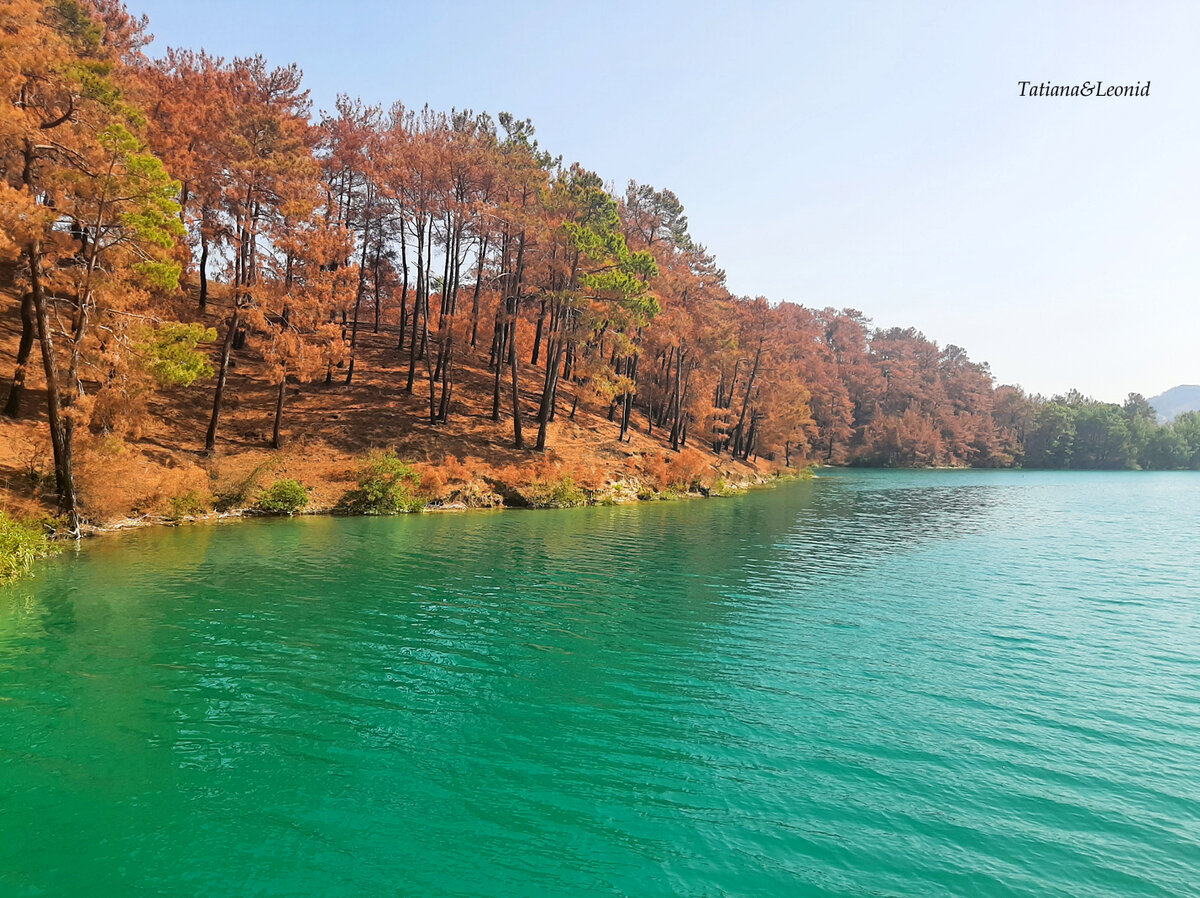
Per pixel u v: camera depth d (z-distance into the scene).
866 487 67.62
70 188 21.31
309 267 33.59
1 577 17.02
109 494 24.72
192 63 43.03
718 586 19.50
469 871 6.55
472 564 21.52
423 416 43.38
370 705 10.48
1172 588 19.86
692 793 8.10
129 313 23.64
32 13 20.50
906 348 143.88
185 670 11.60
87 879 6.25
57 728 9.32
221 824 7.20
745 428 80.88
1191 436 136.75
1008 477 94.00
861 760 9.01
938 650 13.77
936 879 6.54
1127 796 8.16
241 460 33.47
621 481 44.88
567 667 12.44
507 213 40.47
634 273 40.69
